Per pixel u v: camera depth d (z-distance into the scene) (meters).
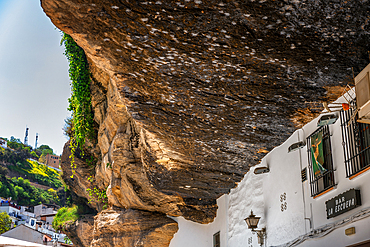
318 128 6.59
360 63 5.08
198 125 7.13
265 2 3.97
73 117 16.47
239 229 9.81
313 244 6.28
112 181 13.48
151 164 9.49
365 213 5.07
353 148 5.59
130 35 4.55
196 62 5.07
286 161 7.74
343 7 4.05
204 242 12.09
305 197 6.86
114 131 13.38
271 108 6.42
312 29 4.41
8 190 59.34
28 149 82.38
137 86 5.78
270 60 5.00
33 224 50.91
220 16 4.19
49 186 73.75
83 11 4.16
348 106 5.44
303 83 5.61
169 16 4.21
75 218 21.25
